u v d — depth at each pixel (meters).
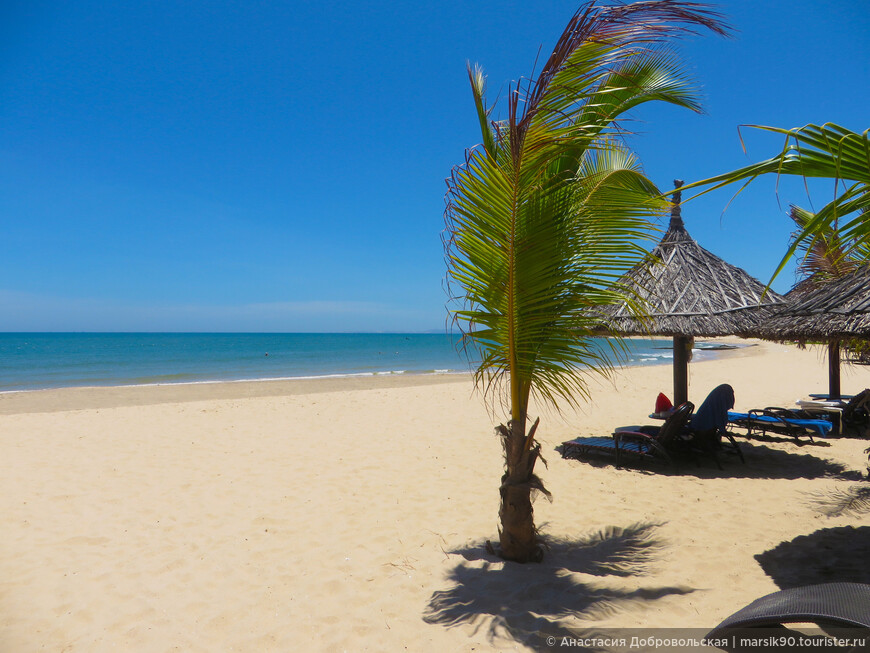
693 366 23.56
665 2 2.20
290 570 3.69
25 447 7.38
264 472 6.20
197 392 17.09
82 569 3.71
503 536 3.77
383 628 2.95
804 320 3.67
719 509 4.82
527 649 2.69
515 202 2.86
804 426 7.34
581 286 3.15
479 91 2.99
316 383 20.23
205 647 2.80
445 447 7.50
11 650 2.77
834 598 1.94
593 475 6.01
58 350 61.06
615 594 3.23
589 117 3.34
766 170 1.88
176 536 4.30
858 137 1.73
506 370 3.50
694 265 6.50
